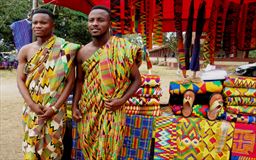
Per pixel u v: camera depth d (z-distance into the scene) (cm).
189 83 290
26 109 250
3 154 457
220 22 443
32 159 247
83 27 1866
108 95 232
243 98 283
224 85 285
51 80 242
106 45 234
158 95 285
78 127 253
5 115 739
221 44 454
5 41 2234
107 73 231
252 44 452
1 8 1872
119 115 239
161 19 454
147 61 403
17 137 550
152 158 289
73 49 245
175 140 286
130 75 240
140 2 418
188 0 508
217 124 285
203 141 287
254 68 386
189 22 430
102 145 237
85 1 458
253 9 444
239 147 286
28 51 247
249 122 285
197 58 425
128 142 286
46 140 247
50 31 246
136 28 438
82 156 283
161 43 456
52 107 242
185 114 288
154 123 286
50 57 242
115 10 369
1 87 1312
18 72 251
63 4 456
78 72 250
